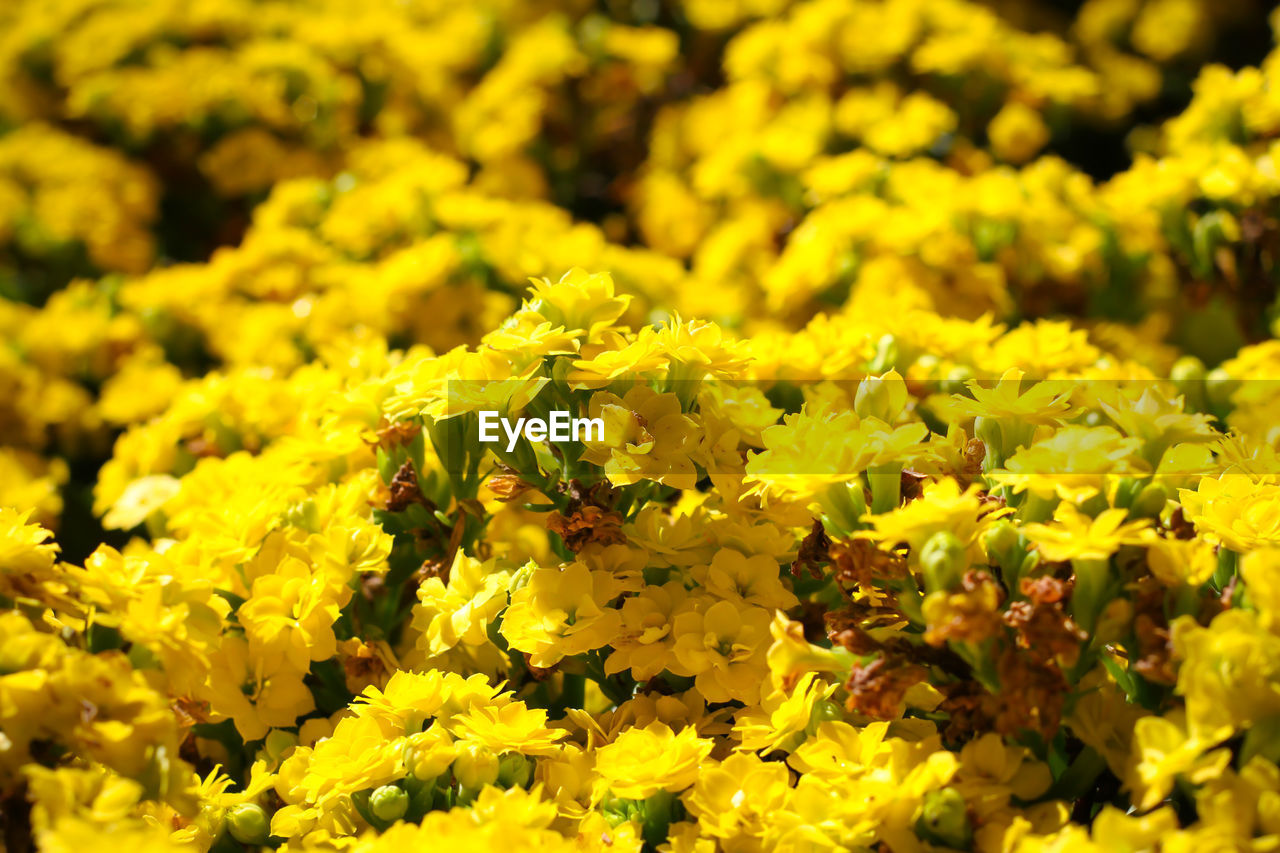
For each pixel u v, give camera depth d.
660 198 0.76
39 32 0.86
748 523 0.41
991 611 0.37
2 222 0.76
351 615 0.44
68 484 0.64
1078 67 0.89
